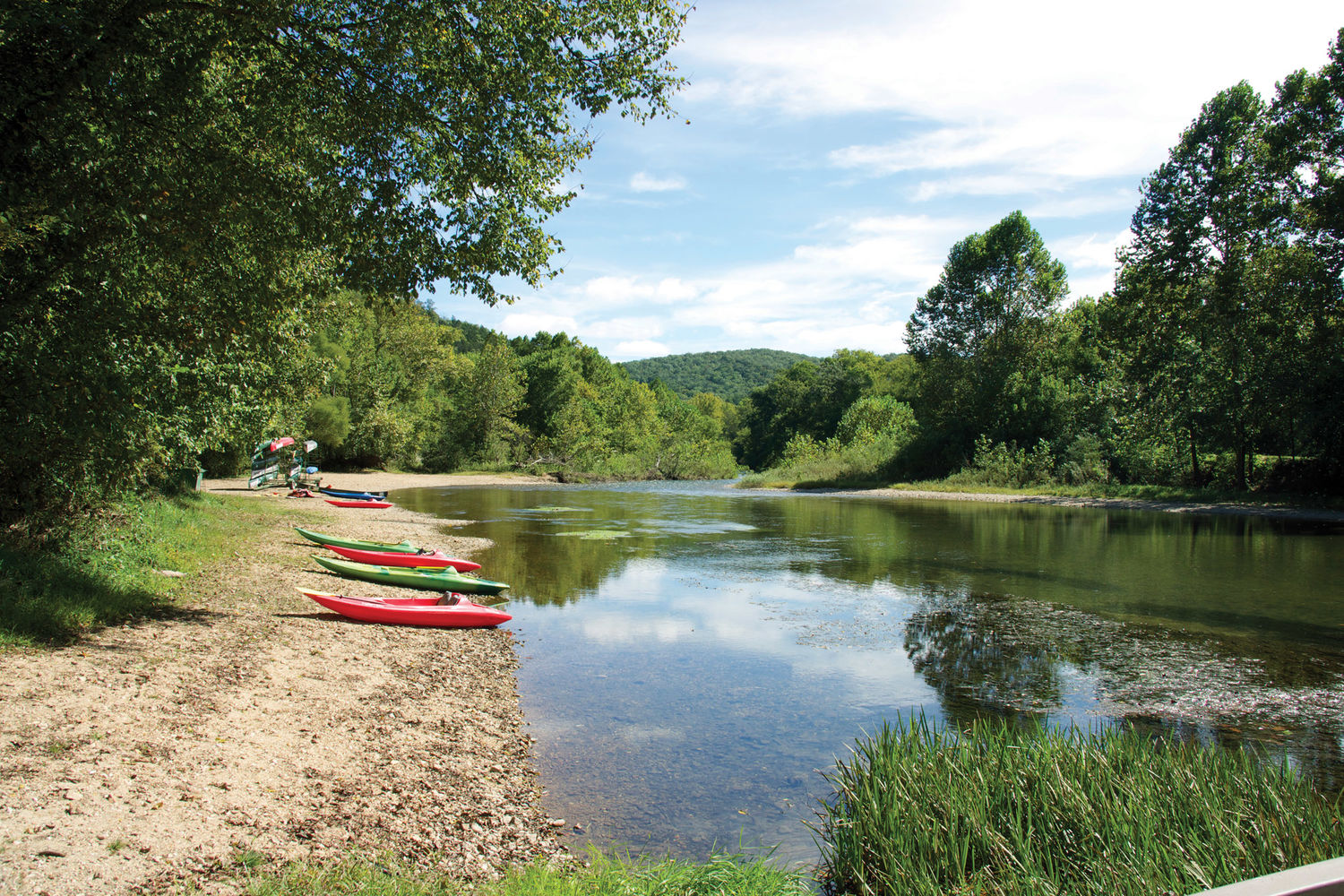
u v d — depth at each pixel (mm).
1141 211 33031
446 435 54438
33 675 5859
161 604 8859
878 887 4223
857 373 78438
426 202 9141
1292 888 1024
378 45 8203
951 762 4992
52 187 6934
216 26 7789
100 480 8148
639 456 61406
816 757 6410
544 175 9656
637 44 9008
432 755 5992
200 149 7867
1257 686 8102
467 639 9852
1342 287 26812
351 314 18016
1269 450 33969
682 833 5105
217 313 8281
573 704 7621
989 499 35438
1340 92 25766
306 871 3945
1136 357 33719
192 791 4617
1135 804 4340
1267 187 29578
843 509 30828
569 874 4355
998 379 42719
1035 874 3916
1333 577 14352
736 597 12977
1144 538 20328
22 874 3469
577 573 15156
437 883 4062
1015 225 43062
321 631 9078
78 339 7160
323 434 40531
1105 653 9438
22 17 6074
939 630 10680
